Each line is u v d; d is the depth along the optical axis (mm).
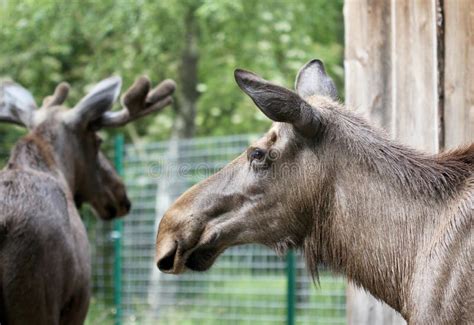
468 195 7332
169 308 20312
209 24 29891
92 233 21016
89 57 29609
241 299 20078
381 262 7605
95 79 28875
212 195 8109
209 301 19625
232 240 8070
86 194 12758
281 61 30938
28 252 10039
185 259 8141
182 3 28859
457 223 7215
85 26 29219
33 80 28938
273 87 7488
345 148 7754
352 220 7703
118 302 18203
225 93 30938
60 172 11891
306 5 30656
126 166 20766
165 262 8188
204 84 31969
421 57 9844
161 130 31266
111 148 27375
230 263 19531
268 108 7500
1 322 10141
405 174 7641
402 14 10008
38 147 11758
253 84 7465
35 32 29359
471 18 9453
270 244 8039
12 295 10016
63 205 10625
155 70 30391
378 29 10453
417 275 7367
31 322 10148
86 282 11281
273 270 19250
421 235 7488
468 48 9469
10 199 10164
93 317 19781
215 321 20031
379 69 10430
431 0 9758
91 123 12570
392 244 7570
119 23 28859
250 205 8016
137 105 12688
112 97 12391
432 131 9734
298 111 7578
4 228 9984
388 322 10273
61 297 10578
